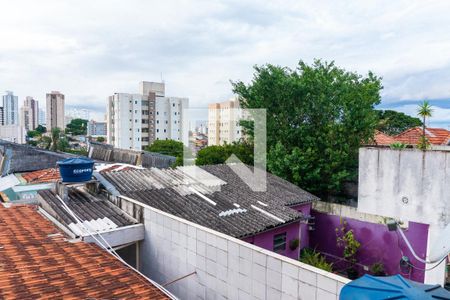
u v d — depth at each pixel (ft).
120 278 14.07
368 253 34.35
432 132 59.00
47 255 15.64
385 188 29.37
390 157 28.99
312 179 41.86
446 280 26.99
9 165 48.80
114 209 22.24
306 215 35.32
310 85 43.16
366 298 8.05
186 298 17.70
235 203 29.12
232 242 15.16
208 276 16.38
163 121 163.94
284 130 44.34
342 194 45.47
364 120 42.11
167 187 28.76
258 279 14.20
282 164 41.37
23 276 13.42
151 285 13.92
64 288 12.76
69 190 23.94
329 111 42.45
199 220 23.93
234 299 15.20
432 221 26.55
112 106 160.76
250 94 46.39
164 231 18.83
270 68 46.26
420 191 27.22
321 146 42.27
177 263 18.13
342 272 36.14
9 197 34.35
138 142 159.33
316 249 38.73
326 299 11.95
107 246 18.35
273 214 28.86
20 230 18.56
